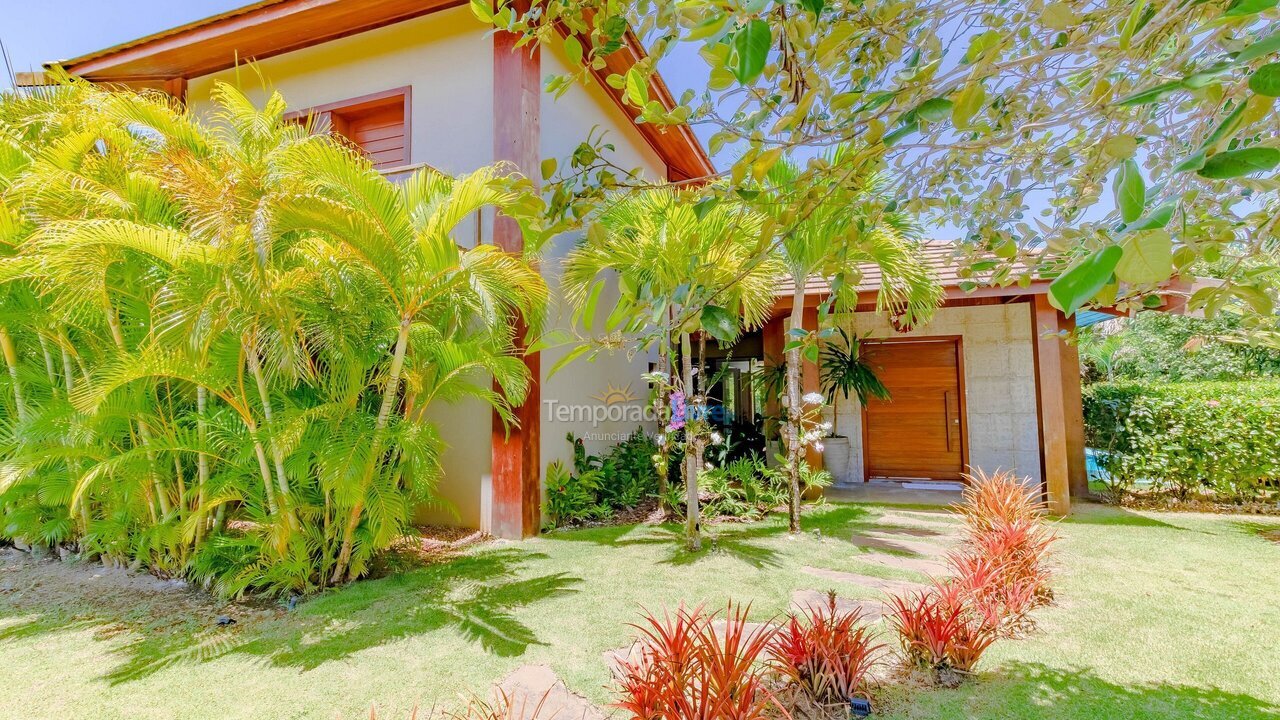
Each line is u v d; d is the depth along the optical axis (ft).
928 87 3.79
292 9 19.29
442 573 13.60
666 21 4.50
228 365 11.49
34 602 11.98
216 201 10.11
